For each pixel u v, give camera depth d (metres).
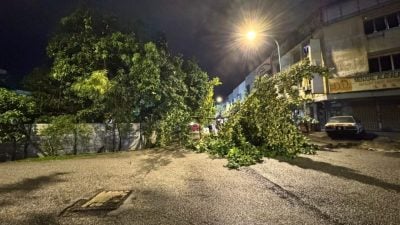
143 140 17.02
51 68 16.17
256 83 12.08
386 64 20.05
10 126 13.14
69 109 16.36
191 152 13.88
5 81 22.34
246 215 4.57
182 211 4.87
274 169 8.43
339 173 7.51
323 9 23.02
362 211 4.59
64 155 14.32
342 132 16.84
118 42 16.16
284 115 11.20
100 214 4.83
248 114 12.14
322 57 23.02
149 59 16.42
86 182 7.52
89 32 16.62
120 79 15.80
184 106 19.73
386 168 8.02
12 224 4.46
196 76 25.72
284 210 4.75
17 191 6.66
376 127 20.69
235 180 7.14
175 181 7.29
